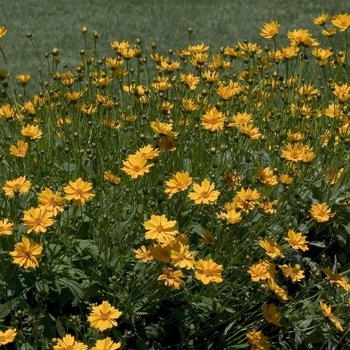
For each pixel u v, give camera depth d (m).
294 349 2.65
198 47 3.57
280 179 2.71
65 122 3.25
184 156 3.11
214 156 3.02
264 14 9.93
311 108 3.71
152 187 2.62
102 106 3.26
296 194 2.82
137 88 3.32
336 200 3.01
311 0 10.61
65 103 3.49
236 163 3.08
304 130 3.31
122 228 2.54
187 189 2.54
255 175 2.77
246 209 2.50
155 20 9.80
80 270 2.48
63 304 2.45
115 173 3.03
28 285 2.45
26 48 8.48
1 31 3.29
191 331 2.57
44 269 2.46
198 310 2.56
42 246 2.41
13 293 2.44
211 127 2.65
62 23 9.75
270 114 3.48
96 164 3.08
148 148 2.48
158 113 3.30
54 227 2.59
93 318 2.09
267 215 2.52
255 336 2.38
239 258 2.62
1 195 2.76
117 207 2.76
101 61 3.67
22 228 2.54
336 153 3.09
